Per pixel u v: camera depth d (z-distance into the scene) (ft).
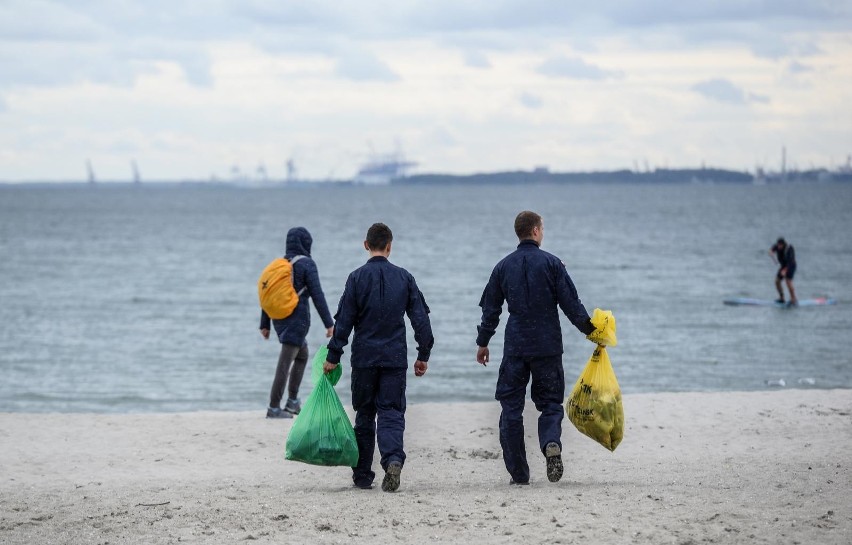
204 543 74.64
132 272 581.12
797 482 92.07
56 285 501.56
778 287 391.04
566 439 123.65
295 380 140.97
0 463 111.14
